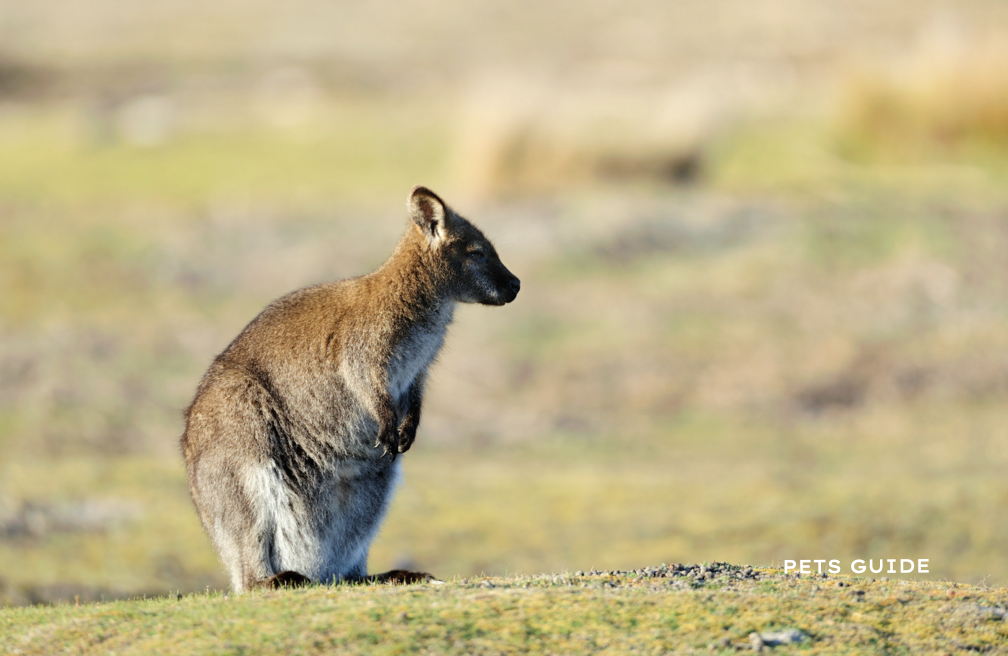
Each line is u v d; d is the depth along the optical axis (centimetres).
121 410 5950
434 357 2794
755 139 9612
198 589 3906
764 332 6600
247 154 10188
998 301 6731
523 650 1833
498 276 2802
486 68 13675
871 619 1988
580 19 16775
